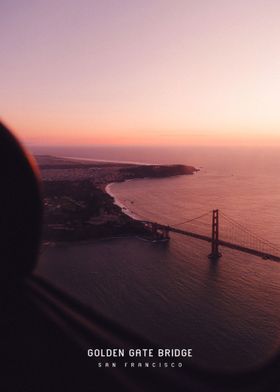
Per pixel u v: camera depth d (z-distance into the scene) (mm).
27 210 1338
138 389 1379
